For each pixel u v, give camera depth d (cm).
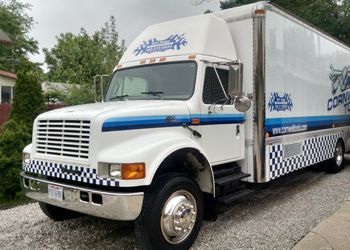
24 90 805
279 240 478
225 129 552
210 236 496
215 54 550
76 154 426
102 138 410
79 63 2050
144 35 618
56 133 450
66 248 467
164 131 466
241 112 571
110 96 599
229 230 518
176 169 483
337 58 924
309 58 761
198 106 509
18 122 769
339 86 941
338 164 941
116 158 398
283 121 649
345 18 1808
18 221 565
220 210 612
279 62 636
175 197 442
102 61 1622
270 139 606
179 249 441
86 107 473
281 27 645
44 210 539
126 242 485
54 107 1245
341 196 695
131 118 434
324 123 845
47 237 502
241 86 504
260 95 581
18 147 711
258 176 584
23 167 501
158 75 553
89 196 409
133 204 396
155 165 412
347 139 1005
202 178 496
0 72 2158
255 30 581
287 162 664
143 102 494
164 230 429
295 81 696
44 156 459
